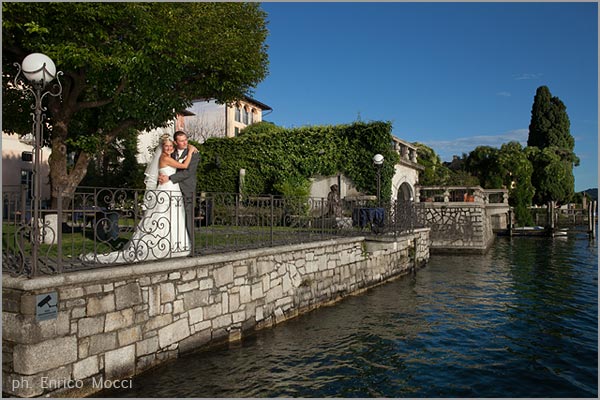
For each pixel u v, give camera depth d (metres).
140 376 5.68
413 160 25.66
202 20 11.06
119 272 5.39
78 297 5.00
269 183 22.45
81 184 21.16
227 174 23.30
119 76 10.49
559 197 43.97
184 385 5.65
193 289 6.59
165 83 11.30
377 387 6.02
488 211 26.50
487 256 22.11
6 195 5.64
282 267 8.93
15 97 11.59
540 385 6.27
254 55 12.41
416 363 7.01
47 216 9.23
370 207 14.08
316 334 8.24
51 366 4.70
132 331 5.62
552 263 19.30
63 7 8.55
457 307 10.84
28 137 20.91
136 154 24.89
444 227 23.22
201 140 34.06
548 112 49.88
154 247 6.63
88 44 9.43
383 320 9.48
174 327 6.24
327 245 10.70
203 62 11.52
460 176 32.47
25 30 8.81
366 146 20.36
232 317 7.42
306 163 21.53
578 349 7.86
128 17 9.61
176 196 6.82
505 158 37.34
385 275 14.20
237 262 7.57
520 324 9.40
